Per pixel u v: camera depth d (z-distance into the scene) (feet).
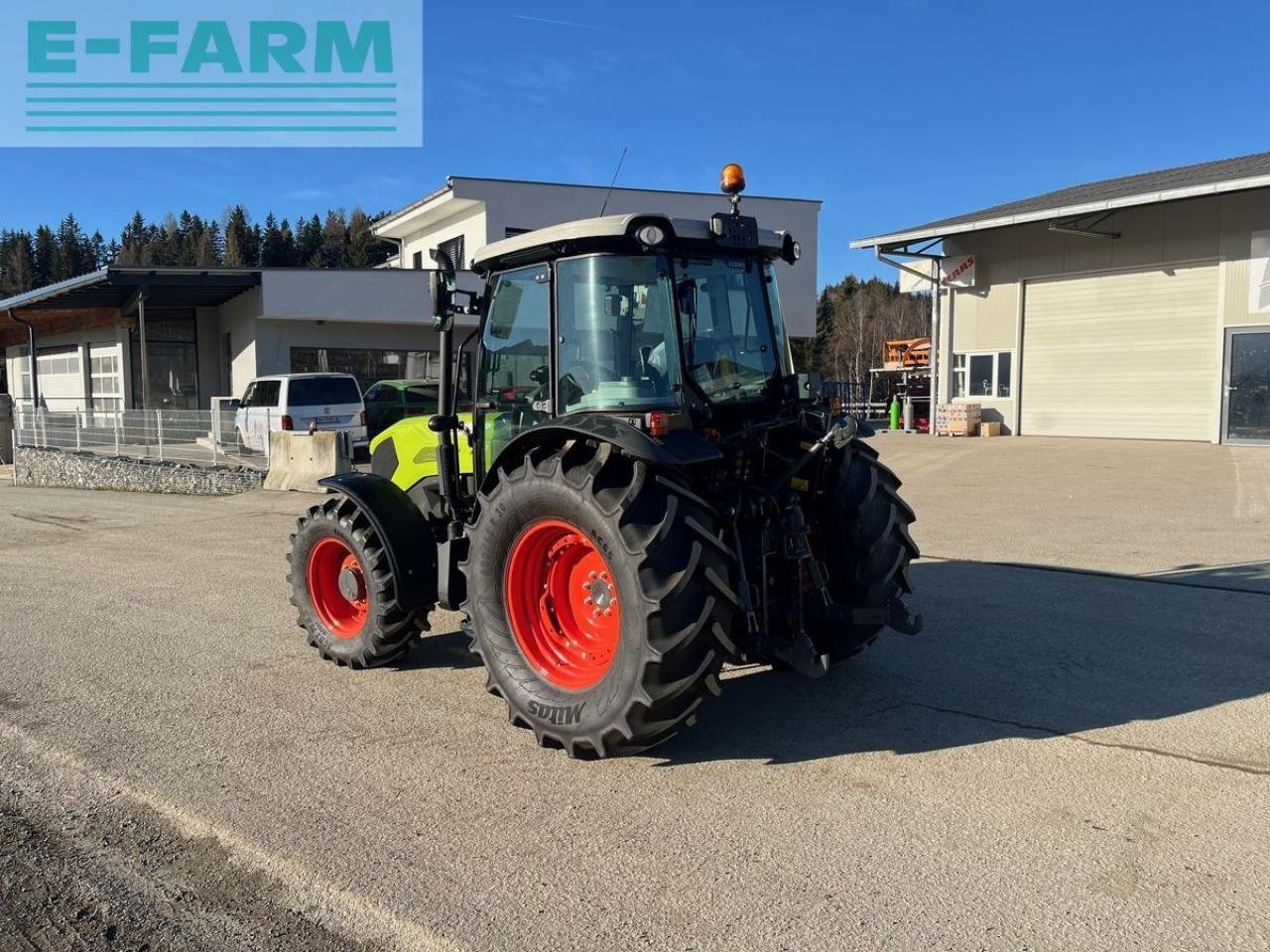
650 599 11.96
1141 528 30.53
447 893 9.80
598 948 8.82
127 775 12.89
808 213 94.58
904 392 104.73
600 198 86.07
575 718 12.92
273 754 13.62
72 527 38.88
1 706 15.88
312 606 18.35
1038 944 8.73
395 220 94.48
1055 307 65.72
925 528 31.50
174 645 19.66
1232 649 17.67
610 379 13.92
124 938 9.21
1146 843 10.56
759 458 14.57
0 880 10.32
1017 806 11.52
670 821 11.35
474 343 16.34
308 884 10.07
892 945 8.77
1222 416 57.82
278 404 55.42
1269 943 8.70
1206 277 58.49
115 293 73.82
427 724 14.82
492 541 14.05
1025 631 19.13
